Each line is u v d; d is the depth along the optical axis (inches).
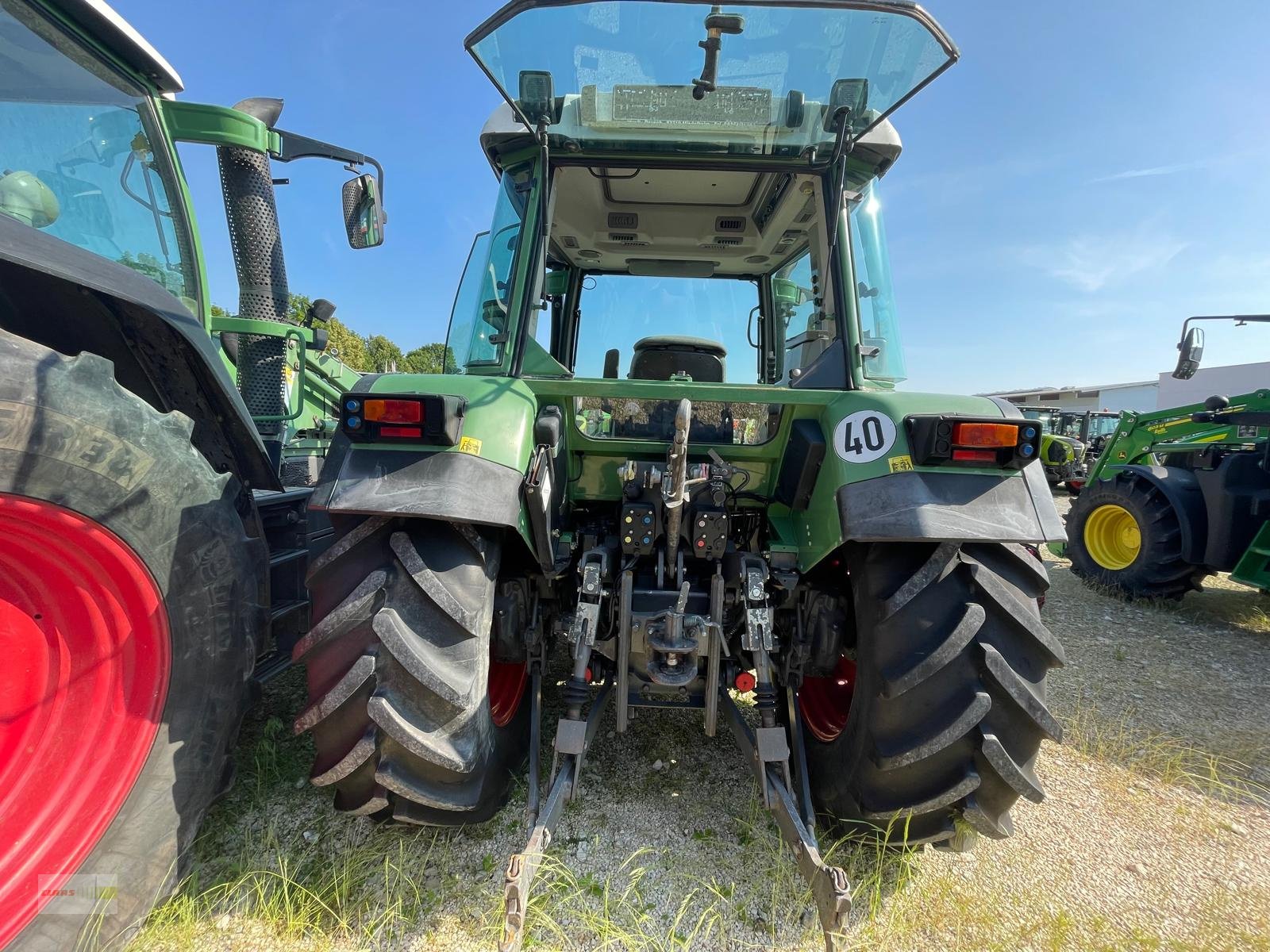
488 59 68.2
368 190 132.3
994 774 61.9
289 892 66.8
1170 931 67.1
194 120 125.7
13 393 50.1
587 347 116.4
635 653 79.1
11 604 56.8
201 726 64.3
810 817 71.0
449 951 61.8
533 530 70.4
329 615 61.1
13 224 52.4
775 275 114.3
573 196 98.0
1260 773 96.3
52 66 89.4
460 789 64.9
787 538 82.8
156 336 68.1
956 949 63.4
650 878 70.7
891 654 62.3
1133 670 135.1
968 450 61.4
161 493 59.7
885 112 74.5
